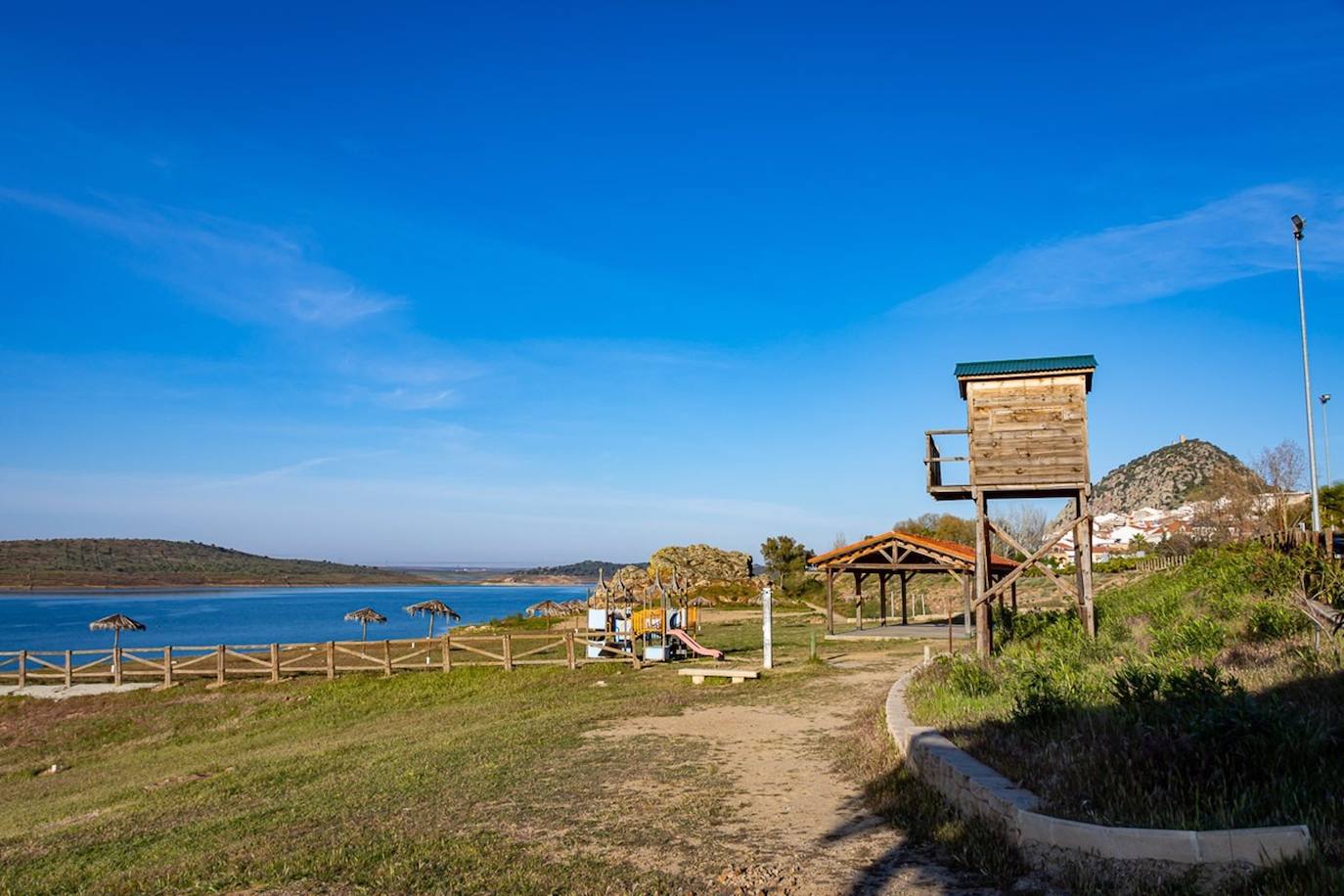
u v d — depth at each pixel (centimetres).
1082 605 1978
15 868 913
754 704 1584
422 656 2859
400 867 719
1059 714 888
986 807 698
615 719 1512
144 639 6875
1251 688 919
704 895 635
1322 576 1442
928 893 612
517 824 852
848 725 1309
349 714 2219
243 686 2592
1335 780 635
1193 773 673
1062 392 2059
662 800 915
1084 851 587
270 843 847
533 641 3459
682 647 2800
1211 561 2270
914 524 8050
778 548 7431
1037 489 2078
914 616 4497
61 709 2505
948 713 1061
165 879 745
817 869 678
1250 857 539
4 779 1947
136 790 1455
